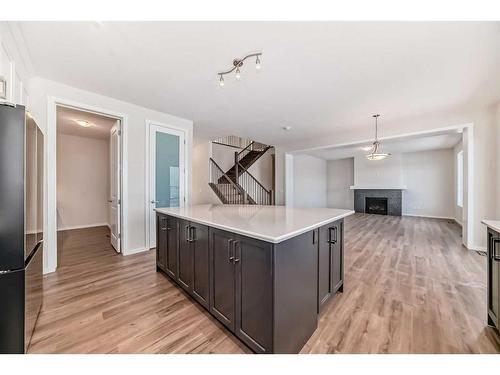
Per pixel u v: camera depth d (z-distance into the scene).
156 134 4.01
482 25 1.83
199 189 7.04
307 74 2.67
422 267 3.02
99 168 6.13
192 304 2.11
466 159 3.96
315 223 1.74
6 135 1.34
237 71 2.40
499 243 1.62
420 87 3.01
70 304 2.09
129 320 1.85
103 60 2.39
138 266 3.07
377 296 2.23
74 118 4.12
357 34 1.96
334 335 1.66
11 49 1.92
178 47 2.16
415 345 1.54
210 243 1.86
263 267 1.37
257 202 8.48
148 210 3.87
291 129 5.29
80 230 5.47
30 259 1.59
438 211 7.73
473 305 2.05
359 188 9.09
